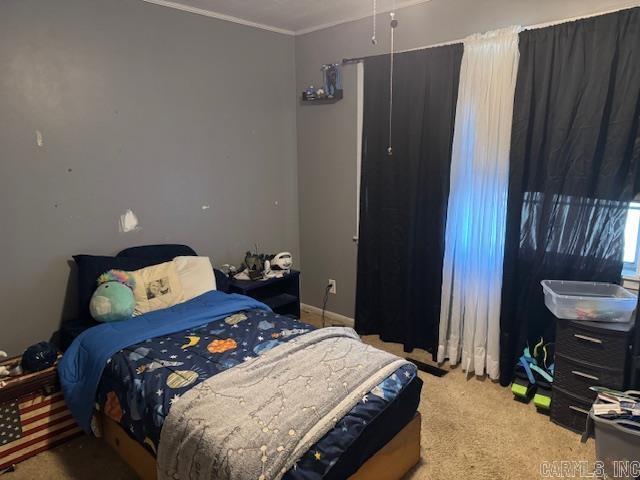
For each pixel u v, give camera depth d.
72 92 2.51
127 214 2.84
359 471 1.65
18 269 2.44
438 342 2.97
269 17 3.21
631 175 2.20
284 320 2.45
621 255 2.28
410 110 2.90
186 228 3.17
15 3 2.27
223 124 3.27
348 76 3.30
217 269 3.16
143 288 2.55
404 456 1.93
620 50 2.14
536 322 2.59
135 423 1.76
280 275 3.33
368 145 3.15
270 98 3.54
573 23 2.24
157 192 2.97
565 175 2.37
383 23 3.04
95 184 2.68
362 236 3.33
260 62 3.43
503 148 2.54
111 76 2.66
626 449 1.89
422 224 2.99
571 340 2.22
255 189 3.56
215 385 1.71
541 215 2.47
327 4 2.93
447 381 2.77
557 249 2.44
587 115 2.25
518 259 2.58
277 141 3.65
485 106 2.56
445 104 2.74
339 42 3.31
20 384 2.05
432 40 2.83
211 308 2.52
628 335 2.08
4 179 2.34
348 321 3.71
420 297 3.10
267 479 1.35
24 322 2.50
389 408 1.73
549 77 2.35
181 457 1.53
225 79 3.23
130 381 1.85
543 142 2.43
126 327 2.27
